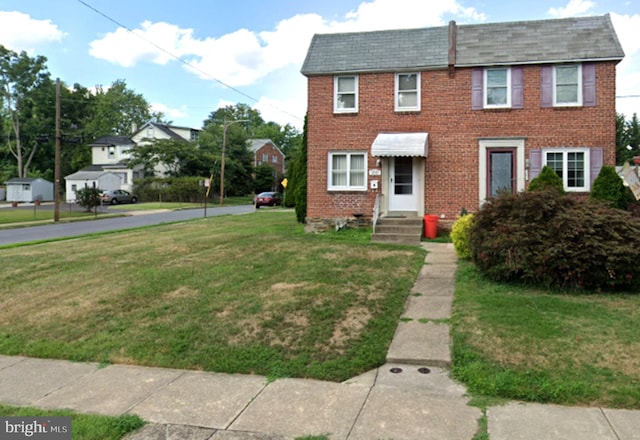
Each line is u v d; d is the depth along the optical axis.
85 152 67.00
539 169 15.05
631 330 5.77
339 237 14.70
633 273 7.45
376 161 16.25
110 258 11.84
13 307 8.02
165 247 13.26
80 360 5.94
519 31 15.81
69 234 20.88
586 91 14.70
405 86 16.19
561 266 7.61
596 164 14.62
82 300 8.09
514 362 5.10
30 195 58.09
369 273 9.16
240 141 62.09
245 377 5.28
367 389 4.84
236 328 6.46
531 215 8.22
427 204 15.86
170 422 4.25
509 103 15.26
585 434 3.83
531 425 4.00
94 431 4.10
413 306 7.33
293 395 4.75
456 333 6.01
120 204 48.25
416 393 4.71
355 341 5.97
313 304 7.23
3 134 62.97
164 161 54.28
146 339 6.32
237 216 26.98
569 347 5.34
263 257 10.95
